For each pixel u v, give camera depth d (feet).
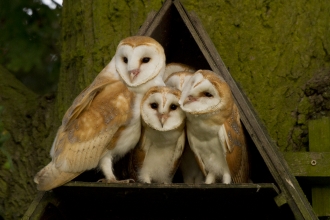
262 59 31.32
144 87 26.58
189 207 27.53
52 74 38.99
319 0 32.14
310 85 31.04
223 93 25.84
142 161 26.99
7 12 38.42
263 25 31.60
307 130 30.55
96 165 25.48
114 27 31.91
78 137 25.45
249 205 26.99
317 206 29.66
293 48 31.50
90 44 32.01
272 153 25.58
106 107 25.90
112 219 28.60
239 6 31.68
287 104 30.96
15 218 31.53
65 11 33.40
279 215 27.07
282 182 25.27
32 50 38.04
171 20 28.43
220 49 31.45
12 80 34.65
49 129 32.40
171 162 27.17
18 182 31.96
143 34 27.63
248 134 26.68
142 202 26.91
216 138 26.32
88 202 26.91
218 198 26.11
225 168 26.66
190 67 29.58
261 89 31.09
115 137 25.96
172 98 26.25
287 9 31.78
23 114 33.19
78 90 31.86
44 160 31.86
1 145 26.48
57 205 25.94
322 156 28.76
